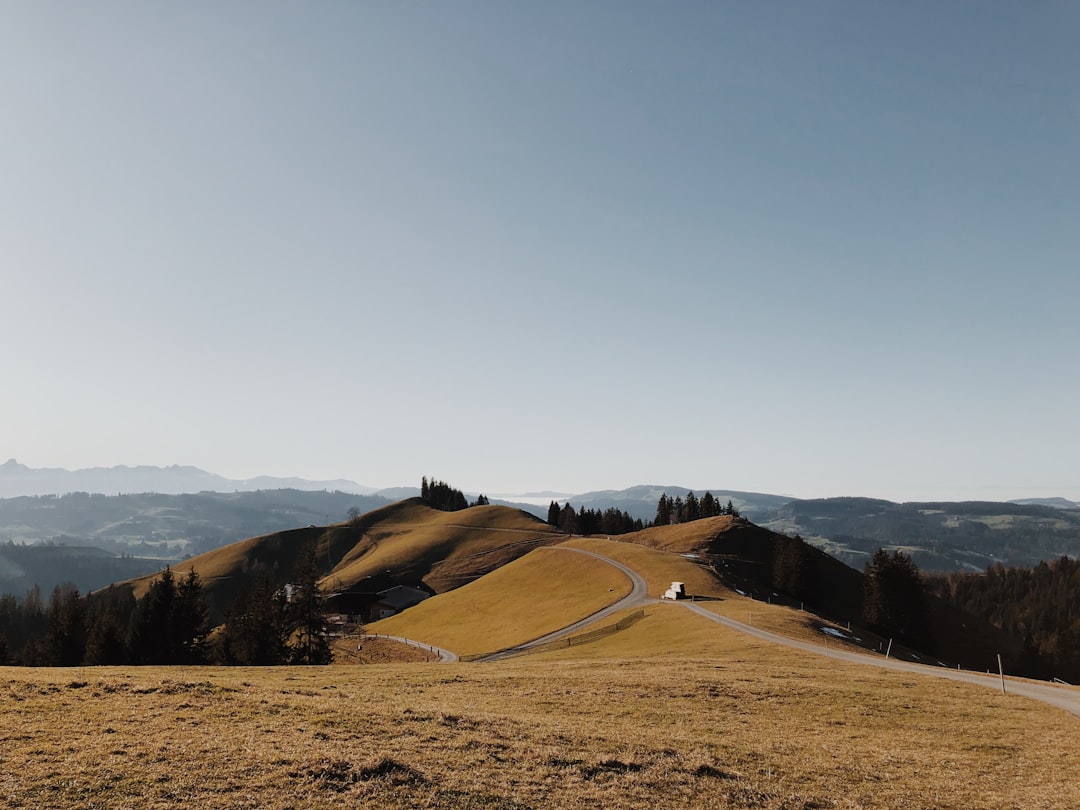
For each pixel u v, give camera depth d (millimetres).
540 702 35562
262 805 17188
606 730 28453
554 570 153375
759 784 22953
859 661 58562
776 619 83125
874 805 22125
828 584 156000
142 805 16625
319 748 21750
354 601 168250
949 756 28969
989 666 123500
